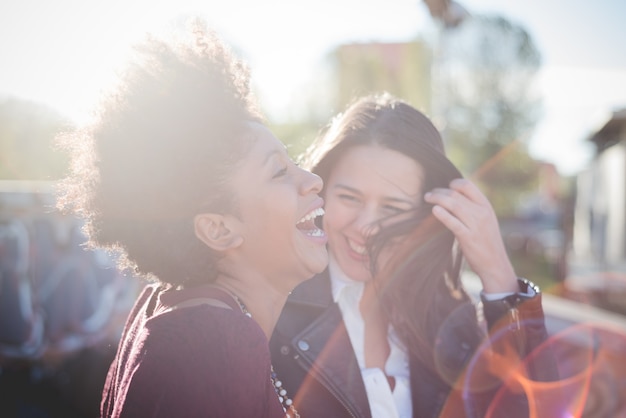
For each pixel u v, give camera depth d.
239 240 1.01
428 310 1.58
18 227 4.14
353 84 12.22
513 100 18.38
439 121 10.02
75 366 4.52
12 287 4.16
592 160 21.72
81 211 1.07
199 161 0.97
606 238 19.27
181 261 0.99
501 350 1.51
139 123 0.96
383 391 1.46
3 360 4.24
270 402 0.91
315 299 1.56
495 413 1.53
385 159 1.52
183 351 0.86
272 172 1.04
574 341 2.97
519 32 18.08
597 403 2.81
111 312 4.66
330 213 1.56
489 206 1.54
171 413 0.82
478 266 1.54
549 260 17.20
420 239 1.57
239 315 0.91
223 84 1.02
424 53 11.17
